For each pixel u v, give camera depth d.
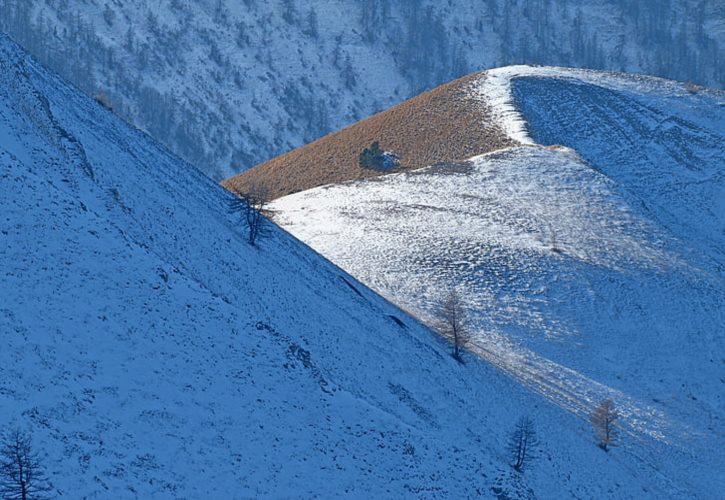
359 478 91.31
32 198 101.00
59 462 76.25
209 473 84.00
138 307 96.38
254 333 102.19
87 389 85.00
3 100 121.62
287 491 86.12
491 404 142.25
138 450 82.31
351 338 138.00
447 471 98.12
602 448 145.25
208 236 141.62
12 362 83.00
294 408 95.88
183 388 90.75
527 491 102.69
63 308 91.19
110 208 119.19
